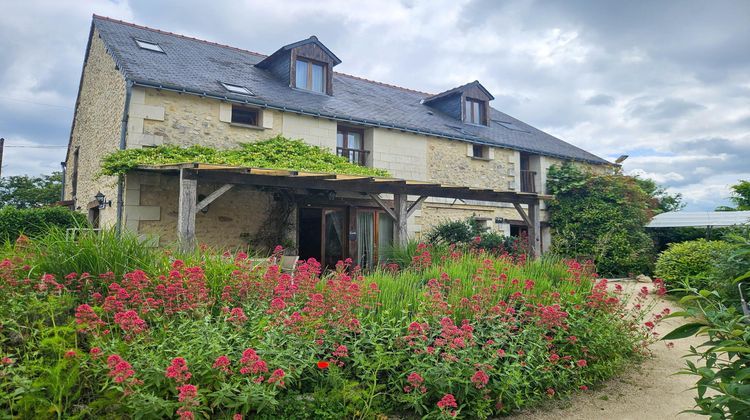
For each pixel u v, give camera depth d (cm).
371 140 1086
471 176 1255
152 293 337
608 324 454
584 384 411
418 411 308
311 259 445
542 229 1438
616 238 1327
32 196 2325
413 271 568
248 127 912
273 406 279
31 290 321
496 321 387
